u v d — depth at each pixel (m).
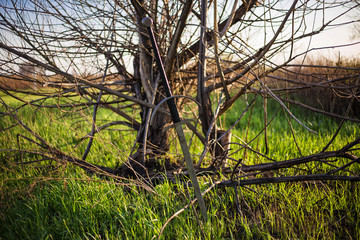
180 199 2.29
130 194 2.36
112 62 2.83
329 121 4.84
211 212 2.06
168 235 1.79
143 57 2.60
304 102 6.07
